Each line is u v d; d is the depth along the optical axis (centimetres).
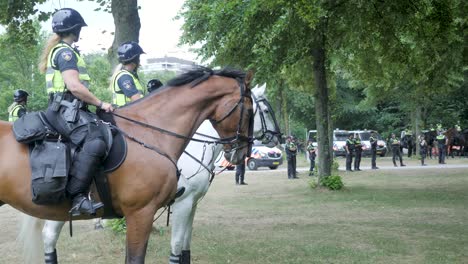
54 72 447
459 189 1606
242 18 1220
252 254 761
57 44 454
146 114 467
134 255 438
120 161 432
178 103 476
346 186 1750
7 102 2917
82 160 416
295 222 1062
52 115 426
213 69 498
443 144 2866
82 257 743
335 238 879
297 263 707
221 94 491
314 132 3591
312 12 1008
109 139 432
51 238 578
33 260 531
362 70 1778
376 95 2980
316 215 1156
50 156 411
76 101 435
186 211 607
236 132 498
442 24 1271
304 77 1861
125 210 439
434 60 1446
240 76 502
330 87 2167
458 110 3694
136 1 973
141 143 447
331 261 716
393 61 1508
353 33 1441
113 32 1019
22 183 414
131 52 630
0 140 419
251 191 1712
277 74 1463
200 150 624
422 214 1141
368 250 783
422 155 2767
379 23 1379
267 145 638
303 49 1369
